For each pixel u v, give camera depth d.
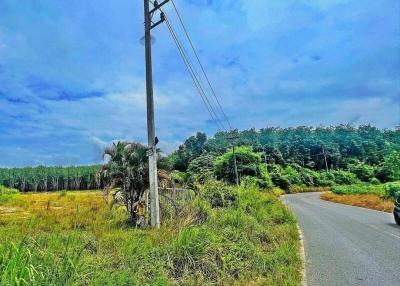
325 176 87.88
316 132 137.75
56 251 6.19
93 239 9.15
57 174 99.31
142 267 6.75
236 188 20.27
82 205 27.03
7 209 24.77
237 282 7.13
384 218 20.66
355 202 35.72
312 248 11.40
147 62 15.36
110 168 15.85
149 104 15.07
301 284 7.27
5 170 99.12
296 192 71.19
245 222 12.48
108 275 5.76
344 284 7.39
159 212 14.72
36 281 4.17
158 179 15.92
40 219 15.08
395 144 113.75
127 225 14.94
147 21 15.54
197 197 16.09
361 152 117.44
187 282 6.71
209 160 56.31
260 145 102.50
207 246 8.13
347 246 11.70
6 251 4.66
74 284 4.68
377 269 8.61
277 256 8.97
